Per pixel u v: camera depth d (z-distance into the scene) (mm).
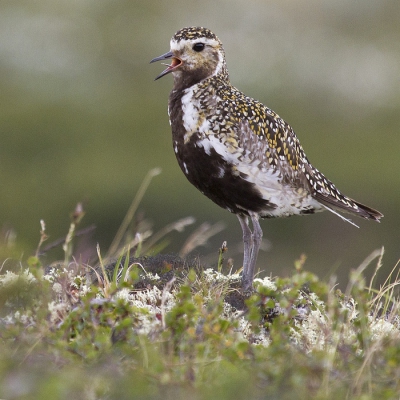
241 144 8547
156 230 20297
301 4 38781
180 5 37562
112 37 35312
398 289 8156
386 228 20406
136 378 5141
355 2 38469
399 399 5250
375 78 34156
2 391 4848
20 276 6586
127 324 5910
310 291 7852
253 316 6199
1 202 22516
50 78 32531
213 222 20281
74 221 7922
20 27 34688
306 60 34750
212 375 5344
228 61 34438
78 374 5059
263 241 18781
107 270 8070
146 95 32344
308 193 9180
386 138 29656
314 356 5652
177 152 8914
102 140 27984
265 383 5203
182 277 8070
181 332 5941
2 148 26688
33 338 5684
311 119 31453
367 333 6191
